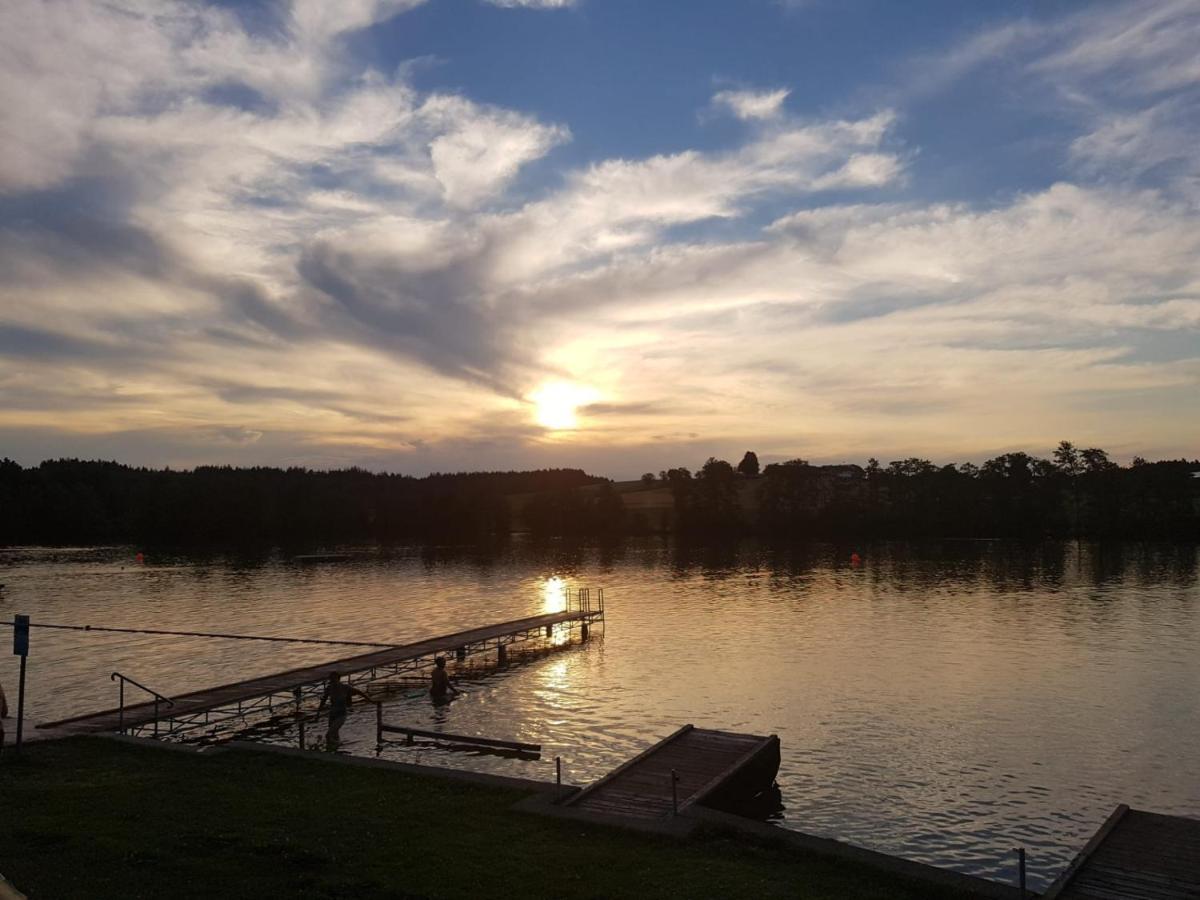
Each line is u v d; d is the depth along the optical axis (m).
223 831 15.49
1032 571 96.06
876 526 164.75
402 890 13.03
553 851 14.95
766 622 60.00
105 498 177.00
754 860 14.88
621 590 83.19
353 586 88.81
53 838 14.80
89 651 50.41
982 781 26.23
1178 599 70.25
